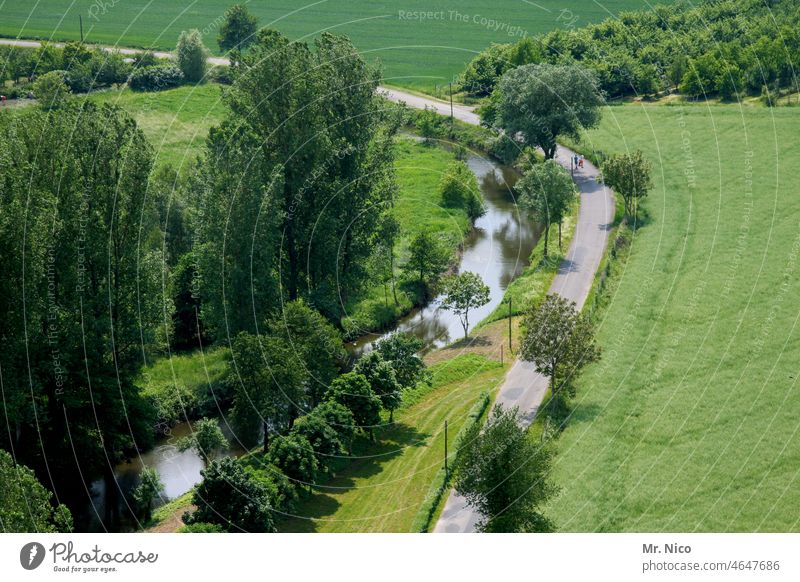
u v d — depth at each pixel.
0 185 91.94
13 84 198.38
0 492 68.25
